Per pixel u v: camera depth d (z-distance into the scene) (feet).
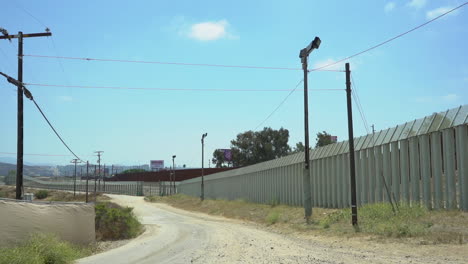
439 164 65.46
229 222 114.01
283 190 130.72
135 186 418.31
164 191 370.53
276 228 86.33
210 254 47.19
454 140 63.36
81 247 62.18
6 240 47.26
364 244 51.96
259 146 326.44
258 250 49.73
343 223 73.00
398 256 41.22
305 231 73.36
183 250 52.85
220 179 219.41
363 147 86.07
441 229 52.65
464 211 59.98
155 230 95.30
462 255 39.52
